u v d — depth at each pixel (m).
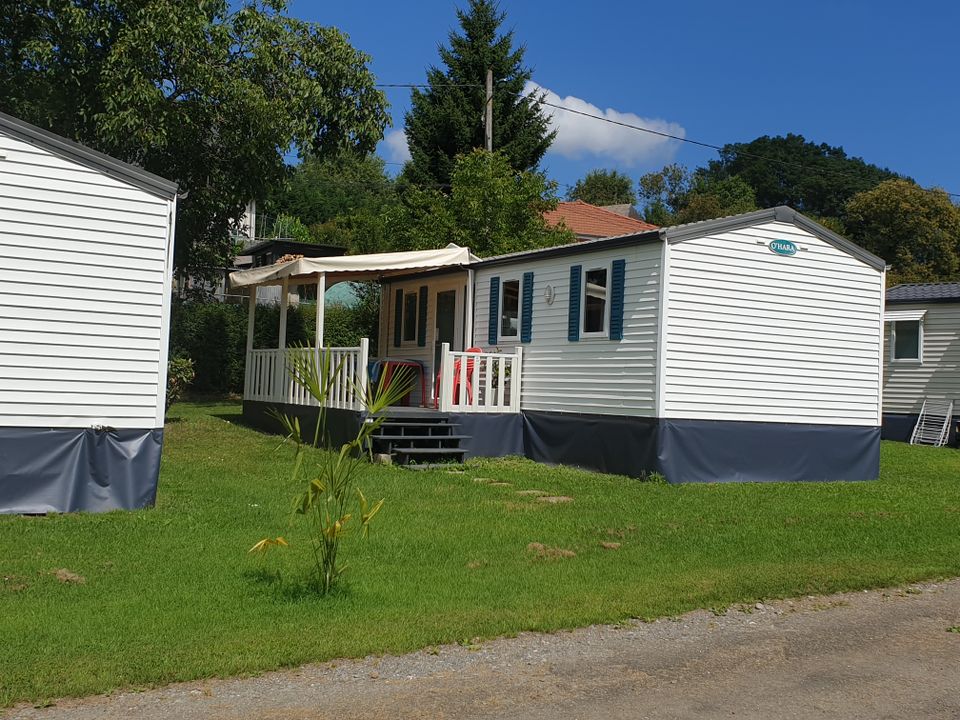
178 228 18.69
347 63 18.66
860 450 14.30
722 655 5.55
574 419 14.34
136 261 9.59
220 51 17.06
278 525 8.87
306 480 11.49
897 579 7.45
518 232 25.97
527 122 35.59
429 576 7.15
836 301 14.22
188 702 4.62
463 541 8.46
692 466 12.86
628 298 13.42
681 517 9.99
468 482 12.09
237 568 7.20
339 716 4.50
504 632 5.84
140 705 4.56
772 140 70.06
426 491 11.17
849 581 7.30
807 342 13.94
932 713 4.66
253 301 18.64
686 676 5.17
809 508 10.80
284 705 4.62
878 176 66.50
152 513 9.26
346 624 5.84
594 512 10.17
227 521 8.97
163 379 9.73
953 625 6.28
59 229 9.23
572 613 6.22
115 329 9.50
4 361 9.03
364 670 5.15
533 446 15.21
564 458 14.51
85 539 8.08
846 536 9.17
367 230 41.19
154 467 9.66
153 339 9.69
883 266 14.63
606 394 13.73
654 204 70.44
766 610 6.59
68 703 4.56
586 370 14.18
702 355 13.02
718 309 13.17
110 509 9.42
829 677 5.19
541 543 8.51
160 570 7.10
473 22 35.53
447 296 18.00
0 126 8.98
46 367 9.20
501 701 4.74
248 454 13.85
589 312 14.28
